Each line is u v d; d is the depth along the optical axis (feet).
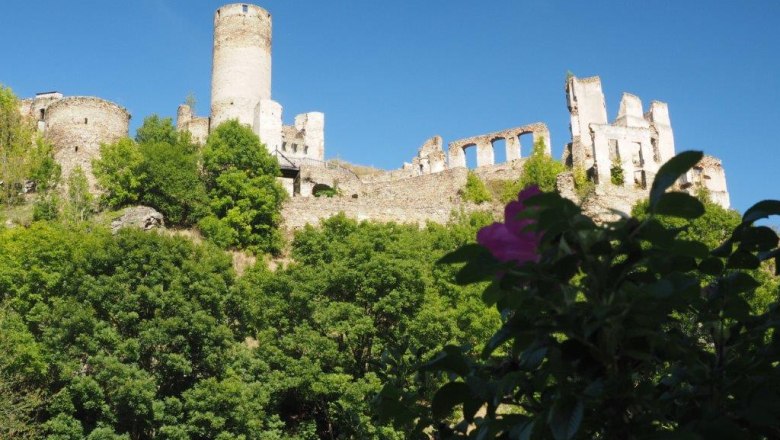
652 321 8.41
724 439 8.58
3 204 165.48
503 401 9.76
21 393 85.92
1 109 185.78
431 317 97.91
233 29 211.61
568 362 8.61
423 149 236.22
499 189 199.52
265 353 96.48
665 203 8.02
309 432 92.38
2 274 103.96
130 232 101.76
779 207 9.30
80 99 183.21
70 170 177.58
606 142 187.73
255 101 209.36
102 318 93.71
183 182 161.79
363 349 100.78
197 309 95.50
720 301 10.04
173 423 84.02
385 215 168.96
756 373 9.53
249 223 157.38
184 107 218.59
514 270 8.42
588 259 8.39
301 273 108.47
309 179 200.23
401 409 11.15
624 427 8.50
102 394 82.58
